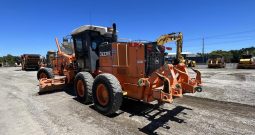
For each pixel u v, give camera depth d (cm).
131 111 546
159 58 563
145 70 513
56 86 828
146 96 480
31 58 2600
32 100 683
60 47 908
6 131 420
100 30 666
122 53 533
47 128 431
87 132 410
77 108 577
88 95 599
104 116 507
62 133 406
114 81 496
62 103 636
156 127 437
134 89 507
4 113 538
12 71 2411
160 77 438
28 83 1148
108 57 584
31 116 511
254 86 941
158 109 563
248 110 554
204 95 740
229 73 1700
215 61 2734
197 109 564
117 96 490
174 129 426
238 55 4997
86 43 674
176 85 434
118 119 486
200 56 5319
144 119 486
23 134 404
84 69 712
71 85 903
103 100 527
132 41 550
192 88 491
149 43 534
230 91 816
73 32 723
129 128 430
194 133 405
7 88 973
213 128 430
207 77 1358
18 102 657
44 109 571
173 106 593
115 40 703
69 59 827
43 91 808
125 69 527
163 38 716
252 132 409
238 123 457
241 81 1128
